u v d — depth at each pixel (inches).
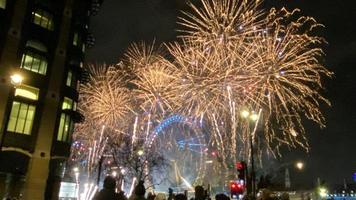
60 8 1576.0
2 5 1385.3
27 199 1317.7
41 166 1378.0
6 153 1315.2
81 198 1838.1
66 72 1558.8
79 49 1646.2
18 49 1384.1
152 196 506.3
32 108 1395.2
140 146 1959.9
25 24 1429.6
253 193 821.9
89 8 1748.3
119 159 2014.0
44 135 1405.0
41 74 1448.1
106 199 295.1
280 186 1007.0
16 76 863.1
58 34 1544.0
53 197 1460.4
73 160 2186.3
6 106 1306.6
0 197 1261.1
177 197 385.4
